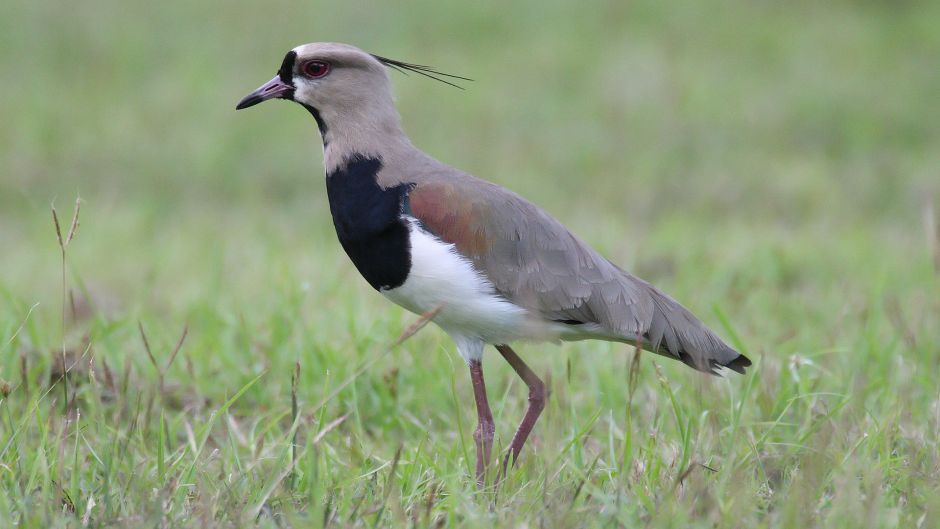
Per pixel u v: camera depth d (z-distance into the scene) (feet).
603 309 36.17
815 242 65.10
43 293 55.77
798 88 100.01
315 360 43.37
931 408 38.06
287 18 114.62
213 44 109.91
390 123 37.52
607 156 87.35
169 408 41.63
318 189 83.71
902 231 71.10
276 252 61.82
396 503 29.99
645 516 30.04
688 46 109.60
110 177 84.84
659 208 77.05
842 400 38.40
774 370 41.19
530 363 45.34
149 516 29.04
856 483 30.40
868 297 51.47
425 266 35.29
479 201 35.45
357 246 36.60
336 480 33.55
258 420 37.99
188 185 84.17
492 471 33.45
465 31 113.39
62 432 33.01
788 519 28.66
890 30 112.57
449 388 42.45
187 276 58.75
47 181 83.56
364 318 47.26
